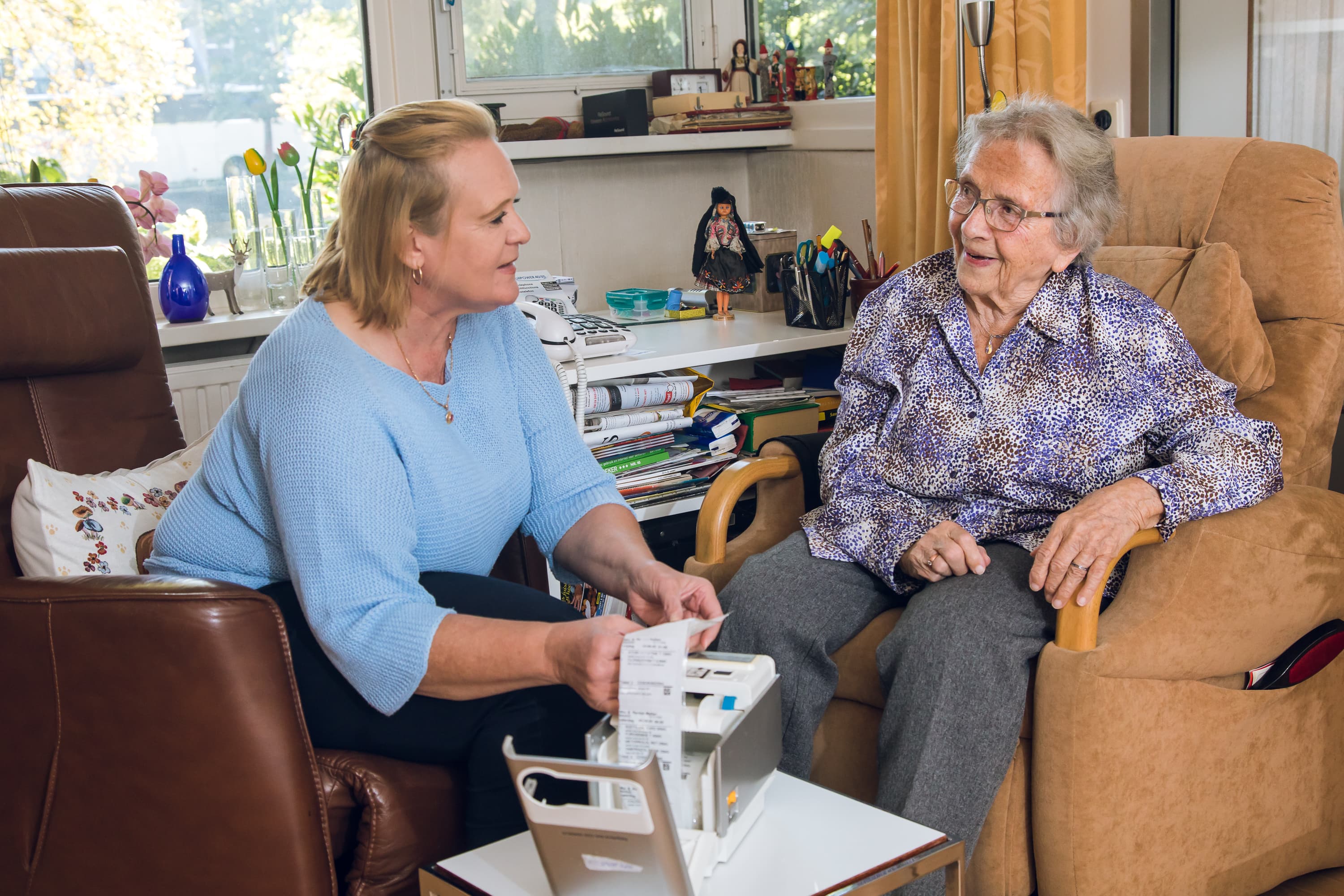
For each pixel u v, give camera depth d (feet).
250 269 8.89
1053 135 5.21
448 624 4.15
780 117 10.23
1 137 8.23
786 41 10.49
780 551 5.92
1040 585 4.90
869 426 6.03
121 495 5.50
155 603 4.08
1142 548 5.00
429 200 4.36
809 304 8.38
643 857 3.17
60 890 4.41
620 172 10.26
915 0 8.08
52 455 5.82
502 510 4.99
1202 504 4.92
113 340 5.86
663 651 3.35
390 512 4.33
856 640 5.56
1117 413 5.39
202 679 4.09
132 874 4.34
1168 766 5.00
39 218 6.16
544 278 8.61
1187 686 4.99
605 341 7.61
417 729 4.43
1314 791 5.60
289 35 9.16
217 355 8.80
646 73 10.47
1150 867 5.07
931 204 8.21
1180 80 7.55
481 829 4.33
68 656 4.18
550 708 4.38
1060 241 5.31
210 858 4.26
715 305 9.29
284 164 9.26
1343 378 5.82
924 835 3.66
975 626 4.92
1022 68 7.60
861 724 5.53
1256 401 5.75
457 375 4.90
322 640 4.28
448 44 9.60
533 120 10.03
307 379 4.36
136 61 8.63
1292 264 5.74
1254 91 7.22
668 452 7.85
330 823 4.42
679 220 10.66
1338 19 6.74
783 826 3.74
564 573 5.43
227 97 9.01
